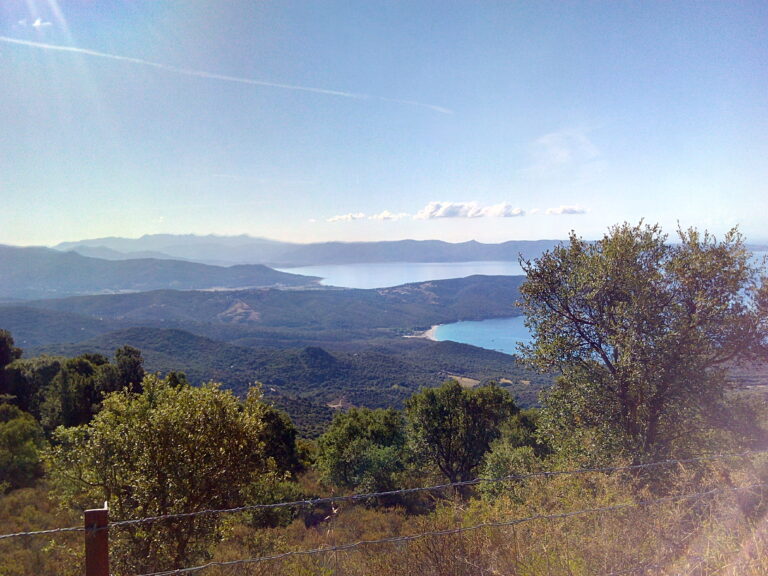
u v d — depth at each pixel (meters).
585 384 9.47
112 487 7.18
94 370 32.66
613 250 9.35
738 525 4.29
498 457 16.23
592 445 8.96
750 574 3.65
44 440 15.63
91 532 2.91
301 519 11.58
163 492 7.02
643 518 4.42
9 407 18.59
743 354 8.84
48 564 7.55
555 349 9.78
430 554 4.12
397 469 24.70
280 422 25.70
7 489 12.62
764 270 8.66
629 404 9.12
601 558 3.95
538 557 3.92
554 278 10.18
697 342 8.41
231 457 7.63
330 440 28.45
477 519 4.71
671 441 8.98
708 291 8.79
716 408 8.98
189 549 7.06
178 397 7.82
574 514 4.32
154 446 7.30
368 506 12.94
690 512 4.55
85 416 24.81
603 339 9.47
